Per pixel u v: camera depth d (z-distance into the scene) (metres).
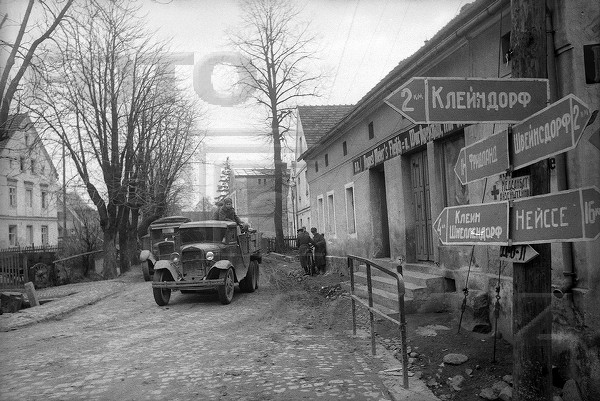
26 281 15.35
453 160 8.05
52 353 7.22
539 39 4.02
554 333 5.28
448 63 6.81
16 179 35.25
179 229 11.95
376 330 7.50
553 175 5.28
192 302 12.12
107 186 14.35
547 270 3.98
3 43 9.48
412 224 9.46
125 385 5.43
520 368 4.03
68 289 16.14
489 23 6.06
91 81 13.01
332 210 13.83
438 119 3.84
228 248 12.09
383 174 11.24
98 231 21.69
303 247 12.47
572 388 4.86
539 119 3.62
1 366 6.47
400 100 3.76
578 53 5.14
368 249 11.50
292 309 9.94
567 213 3.41
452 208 4.68
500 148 4.04
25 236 36.44
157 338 8.07
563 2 5.18
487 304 6.72
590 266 4.98
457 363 5.59
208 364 6.19
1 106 10.44
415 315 7.83
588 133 5.02
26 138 14.03
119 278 17.66
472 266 7.22
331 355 6.35
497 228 4.02
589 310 4.95
